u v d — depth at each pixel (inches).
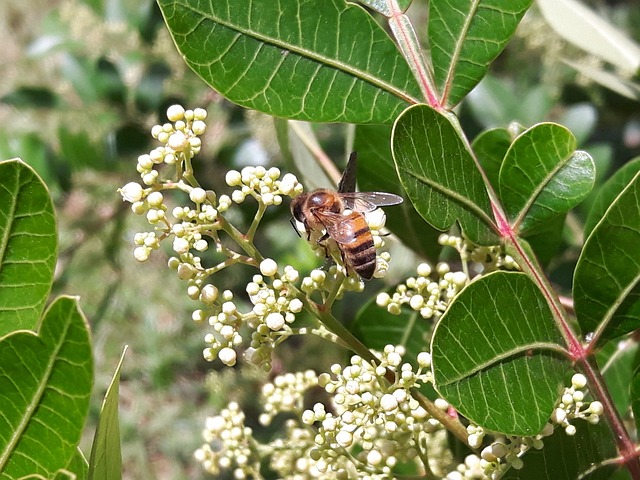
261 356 3.9
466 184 3.9
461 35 4.2
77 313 2.8
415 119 3.7
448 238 4.5
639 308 3.8
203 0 3.9
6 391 3.0
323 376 4.0
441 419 4.0
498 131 5.3
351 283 4.0
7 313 3.5
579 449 3.8
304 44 4.1
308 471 4.8
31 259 3.4
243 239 3.9
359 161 5.7
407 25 4.3
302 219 5.1
